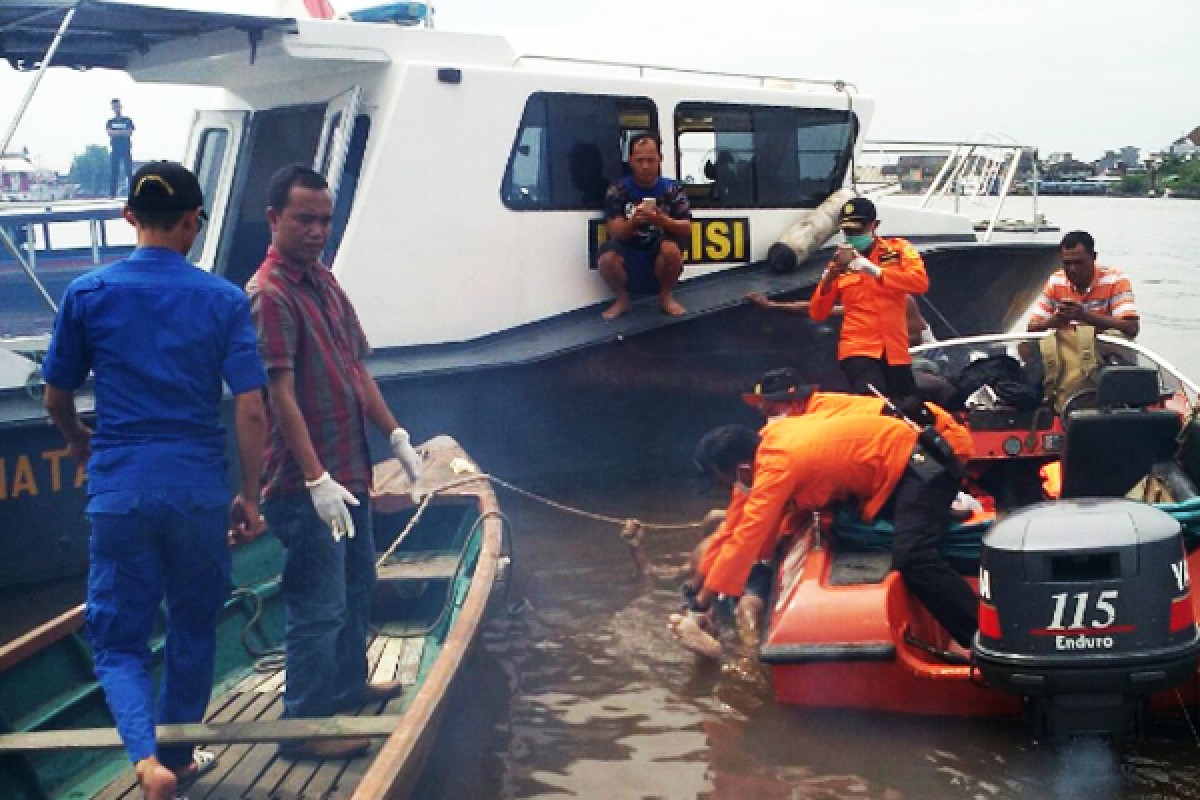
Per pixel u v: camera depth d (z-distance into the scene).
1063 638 4.14
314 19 7.74
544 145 8.57
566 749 4.82
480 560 5.53
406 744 3.65
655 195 8.65
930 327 9.87
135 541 3.66
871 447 5.20
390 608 6.16
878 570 5.17
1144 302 21.91
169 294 3.69
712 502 8.45
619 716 5.13
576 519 8.11
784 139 9.52
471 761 4.72
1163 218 59.53
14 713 4.41
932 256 9.60
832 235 9.54
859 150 9.87
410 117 8.00
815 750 4.75
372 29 7.94
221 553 3.83
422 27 8.41
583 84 8.62
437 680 4.19
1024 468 6.43
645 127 8.97
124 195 13.09
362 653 4.77
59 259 11.97
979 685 4.57
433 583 6.12
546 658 5.79
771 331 9.02
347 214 8.22
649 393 8.70
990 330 10.22
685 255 9.19
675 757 4.73
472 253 8.34
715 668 5.61
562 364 8.34
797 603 5.02
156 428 3.68
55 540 6.60
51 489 6.55
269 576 6.32
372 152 7.98
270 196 4.14
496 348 8.34
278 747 4.35
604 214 8.83
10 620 6.46
